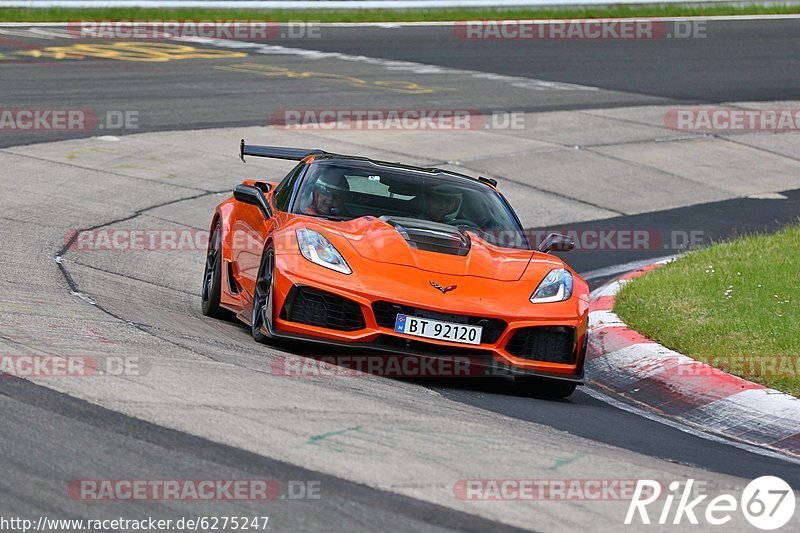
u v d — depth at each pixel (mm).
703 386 25375
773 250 38625
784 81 86250
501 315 23500
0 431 15938
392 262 24047
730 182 58406
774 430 23078
